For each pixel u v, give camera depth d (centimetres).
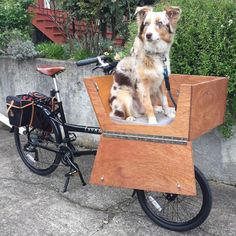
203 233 190
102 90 200
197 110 171
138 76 190
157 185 178
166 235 188
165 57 187
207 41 223
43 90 327
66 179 238
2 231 192
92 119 299
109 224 198
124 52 270
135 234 189
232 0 231
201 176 180
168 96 214
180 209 206
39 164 257
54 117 236
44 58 332
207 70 223
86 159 279
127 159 182
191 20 229
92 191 231
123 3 344
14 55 332
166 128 172
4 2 391
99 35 369
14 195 227
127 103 197
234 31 217
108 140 184
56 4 429
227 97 224
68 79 303
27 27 396
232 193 229
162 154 175
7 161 278
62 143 233
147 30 177
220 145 238
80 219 202
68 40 397
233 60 217
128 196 225
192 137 171
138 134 178
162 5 252
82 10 355
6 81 354
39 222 200
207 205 180
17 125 240
